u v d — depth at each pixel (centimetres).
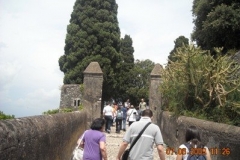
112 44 3359
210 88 1181
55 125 642
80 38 3231
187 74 1293
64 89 1936
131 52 4838
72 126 953
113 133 1919
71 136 931
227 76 1166
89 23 3278
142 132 515
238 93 1165
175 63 1424
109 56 3269
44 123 550
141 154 509
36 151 476
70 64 3222
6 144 350
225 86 1190
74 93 1923
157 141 516
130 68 4791
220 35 2167
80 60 3203
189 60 1279
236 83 1184
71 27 3322
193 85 1288
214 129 749
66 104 1920
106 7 3409
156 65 1947
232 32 2094
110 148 1344
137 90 4753
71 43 3278
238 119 1117
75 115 1080
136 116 1847
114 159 1103
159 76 1883
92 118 1820
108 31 3328
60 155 716
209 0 2261
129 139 525
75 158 611
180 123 1203
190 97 1321
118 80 3403
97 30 3256
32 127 462
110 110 1916
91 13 3322
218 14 2072
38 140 488
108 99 3359
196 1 2566
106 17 3359
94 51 3219
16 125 405
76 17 3366
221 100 1153
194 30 2498
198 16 2425
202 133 843
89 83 1852
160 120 1755
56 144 657
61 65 3369
